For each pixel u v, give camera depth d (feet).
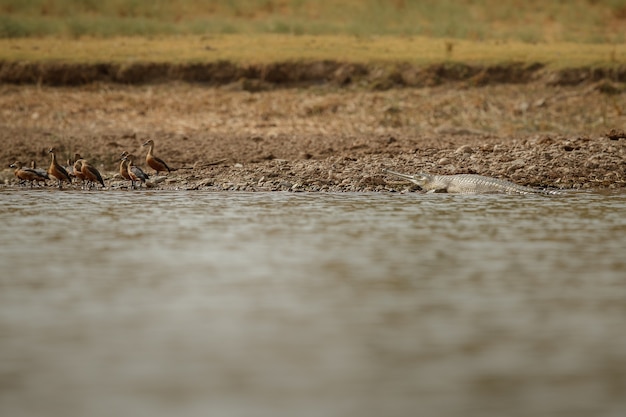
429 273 156.46
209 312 133.80
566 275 154.81
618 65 402.11
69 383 107.34
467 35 488.85
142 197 252.83
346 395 103.71
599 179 277.85
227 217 214.48
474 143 317.42
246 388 105.81
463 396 103.35
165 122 362.12
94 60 418.10
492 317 131.03
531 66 408.26
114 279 152.87
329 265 162.40
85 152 313.94
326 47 443.73
